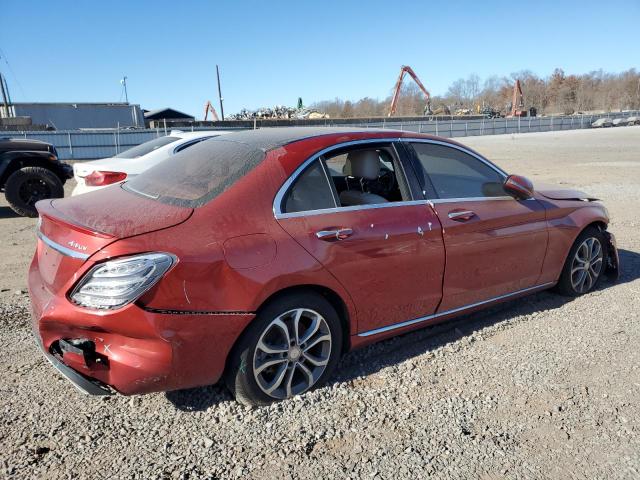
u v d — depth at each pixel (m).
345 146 3.64
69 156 29.98
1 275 5.86
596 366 3.72
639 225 8.33
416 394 3.35
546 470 2.69
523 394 3.36
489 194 4.27
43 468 2.64
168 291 2.73
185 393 3.32
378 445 2.85
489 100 135.12
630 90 130.50
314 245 3.21
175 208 2.99
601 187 12.75
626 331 4.29
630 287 5.35
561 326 4.39
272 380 3.17
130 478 2.58
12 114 45.12
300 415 3.08
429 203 3.83
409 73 99.50
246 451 2.78
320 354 3.36
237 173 3.22
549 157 23.75
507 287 4.38
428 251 3.73
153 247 2.73
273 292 3.03
